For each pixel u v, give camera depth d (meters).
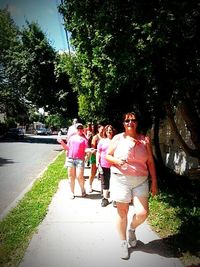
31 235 3.08
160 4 3.12
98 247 2.78
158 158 6.66
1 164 8.85
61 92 15.68
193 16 3.18
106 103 6.91
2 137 23.30
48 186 5.37
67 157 4.56
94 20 3.80
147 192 2.57
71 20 4.23
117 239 2.95
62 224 3.38
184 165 6.31
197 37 3.38
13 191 5.39
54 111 16.73
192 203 4.16
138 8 3.23
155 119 6.50
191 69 3.73
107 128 4.14
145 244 2.80
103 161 4.05
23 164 8.91
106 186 4.08
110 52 3.66
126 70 3.65
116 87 4.24
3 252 2.72
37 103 16.66
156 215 3.64
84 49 4.27
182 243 2.81
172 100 4.54
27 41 15.99
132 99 6.34
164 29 3.10
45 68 15.83
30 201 4.39
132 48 3.39
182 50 3.55
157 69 3.79
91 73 5.21
